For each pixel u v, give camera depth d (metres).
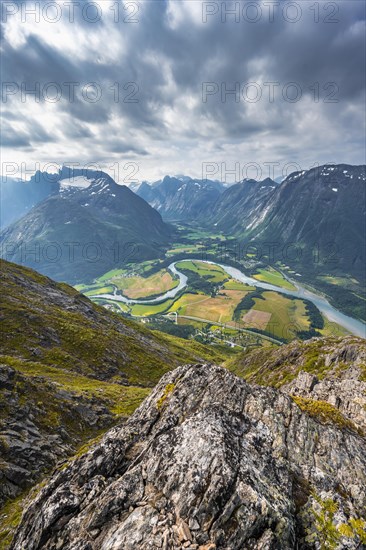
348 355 97.50
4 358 94.19
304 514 21.25
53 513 20.27
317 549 19.52
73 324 132.12
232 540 17.84
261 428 27.16
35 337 112.69
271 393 31.53
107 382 104.38
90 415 65.00
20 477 41.00
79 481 22.73
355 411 41.59
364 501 22.94
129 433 26.73
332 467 25.27
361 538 20.19
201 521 18.64
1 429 47.97
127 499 20.47
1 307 122.06
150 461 22.91
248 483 20.44
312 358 111.25
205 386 31.58
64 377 90.56
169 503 19.80
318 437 27.78
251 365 171.25
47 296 168.00
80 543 18.66
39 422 55.22
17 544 20.41
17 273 182.62
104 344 124.44
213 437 23.72
